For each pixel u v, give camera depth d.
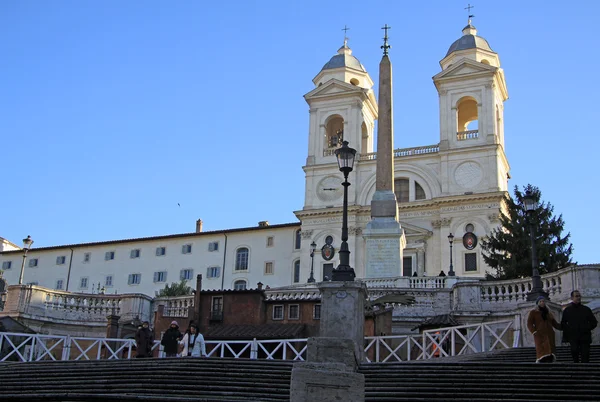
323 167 69.44
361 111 71.81
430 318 29.41
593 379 13.67
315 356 13.12
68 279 75.75
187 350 20.27
